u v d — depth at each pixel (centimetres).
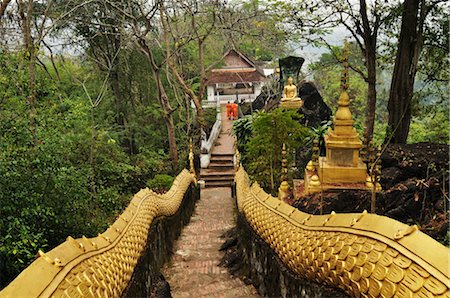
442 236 522
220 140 2734
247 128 1723
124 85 2239
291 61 2141
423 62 1330
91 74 2164
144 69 2270
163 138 2423
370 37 1173
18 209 625
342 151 770
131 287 461
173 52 1861
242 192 959
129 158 1814
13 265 564
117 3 1755
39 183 677
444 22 1186
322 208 683
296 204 763
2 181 611
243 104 3256
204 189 2125
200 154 2297
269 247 567
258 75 3712
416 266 261
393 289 269
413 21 1087
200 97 2045
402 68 1107
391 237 297
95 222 836
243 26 1953
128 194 1424
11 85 735
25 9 1339
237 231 879
